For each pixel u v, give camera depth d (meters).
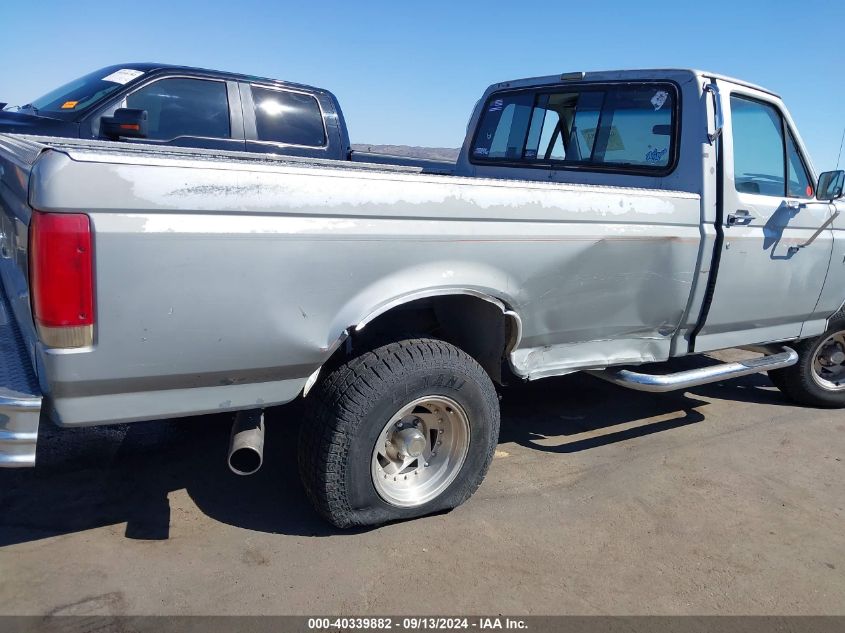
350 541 3.12
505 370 4.19
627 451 4.37
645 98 4.37
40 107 6.71
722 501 3.79
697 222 3.96
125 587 2.69
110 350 2.37
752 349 5.21
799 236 4.58
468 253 3.05
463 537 3.22
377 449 3.01
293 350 2.71
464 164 5.73
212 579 2.78
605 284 3.60
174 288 2.41
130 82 6.42
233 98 6.84
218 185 2.44
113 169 2.27
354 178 2.72
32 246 2.25
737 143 4.26
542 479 3.89
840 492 4.02
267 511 3.33
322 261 2.68
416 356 3.00
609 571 3.05
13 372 2.52
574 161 4.83
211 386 2.66
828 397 5.45
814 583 3.09
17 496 3.33
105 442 3.97
